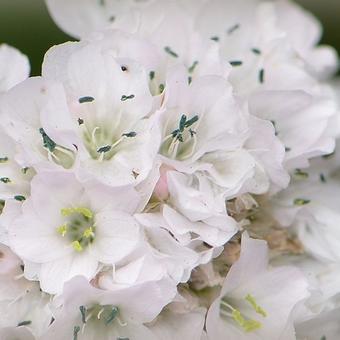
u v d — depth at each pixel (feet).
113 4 0.54
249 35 0.53
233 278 0.49
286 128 0.51
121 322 0.48
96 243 0.48
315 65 0.56
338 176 0.54
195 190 0.48
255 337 0.49
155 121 0.48
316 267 0.51
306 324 0.50
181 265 0.47
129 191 0.47
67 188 0.48
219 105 0.49
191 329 0.48
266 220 0.51
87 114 0.48
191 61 0.50
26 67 0.50
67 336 0.48
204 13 0.53
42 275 0.47
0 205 0.49
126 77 0.48
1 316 0.48
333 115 0.52
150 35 0.50
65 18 0.54
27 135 0.48
